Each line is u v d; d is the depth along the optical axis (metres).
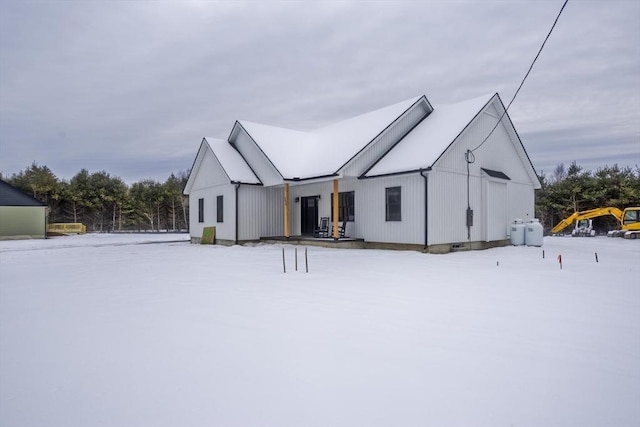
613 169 36.50
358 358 3.69
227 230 18.69
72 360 3.73
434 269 9.61
